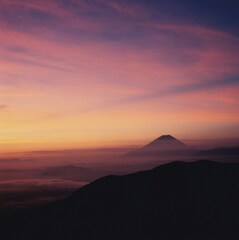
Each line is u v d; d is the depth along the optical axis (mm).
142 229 54156
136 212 61250
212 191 63906
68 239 57500
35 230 66375
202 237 47406
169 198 64500
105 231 56688
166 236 50062
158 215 58000
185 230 51000
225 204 57656
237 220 51156
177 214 57000
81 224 62719
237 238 45562
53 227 64688
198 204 59469
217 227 50094
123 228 55969
